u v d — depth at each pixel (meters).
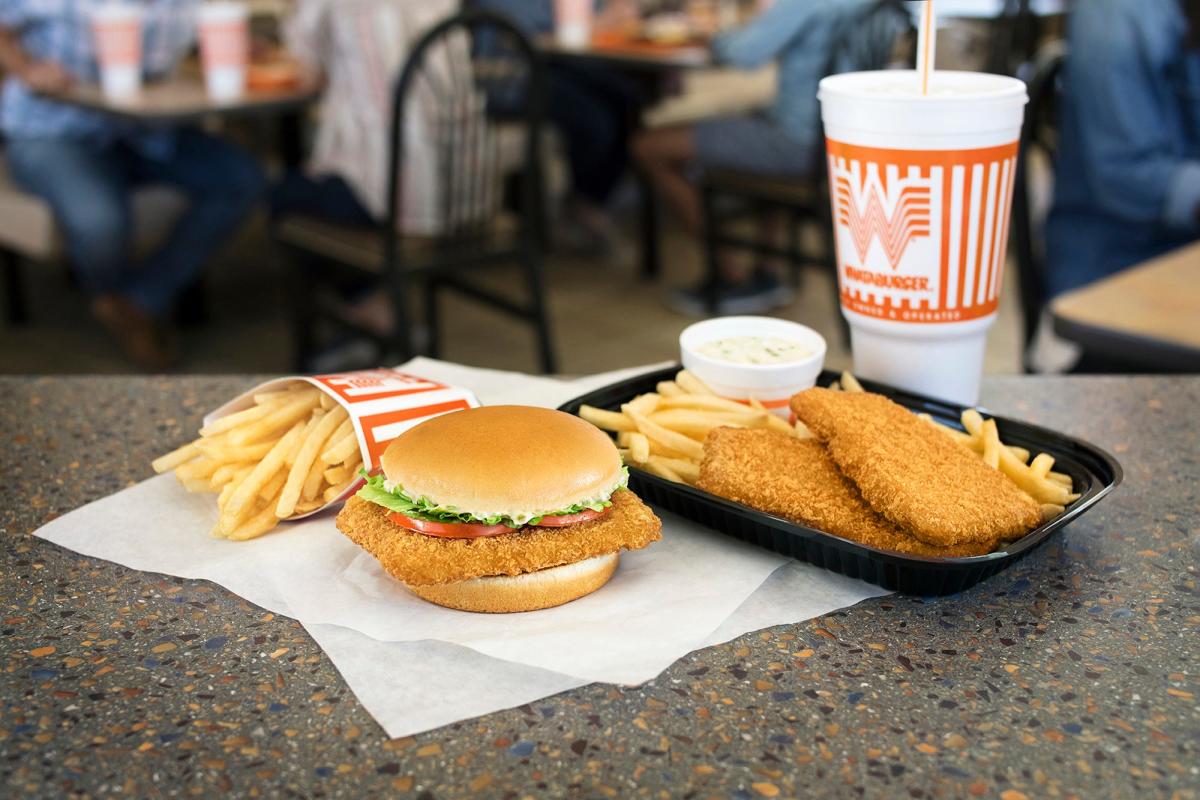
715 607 0.88
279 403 1.10
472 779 0.70
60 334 4.36
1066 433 1.22
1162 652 0.83
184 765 0.71
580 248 5.45
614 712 0.76
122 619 0.88
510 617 0.87
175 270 4.07
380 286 3.80
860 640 0.85
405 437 0.93
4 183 4.05
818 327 4.39
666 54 4.26
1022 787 0.69
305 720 0.75
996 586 0.93
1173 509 1.06
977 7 5.08
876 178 1.08
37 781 0.70
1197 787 0.69
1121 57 2.87
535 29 5.20
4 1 3.75
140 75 3.68
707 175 4.46
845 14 3.97
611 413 1.12
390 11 3.34
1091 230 3.09
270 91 3.55
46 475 1.13
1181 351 1.71
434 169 3.46
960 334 1.14
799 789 0.69
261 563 0.94
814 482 0.96
